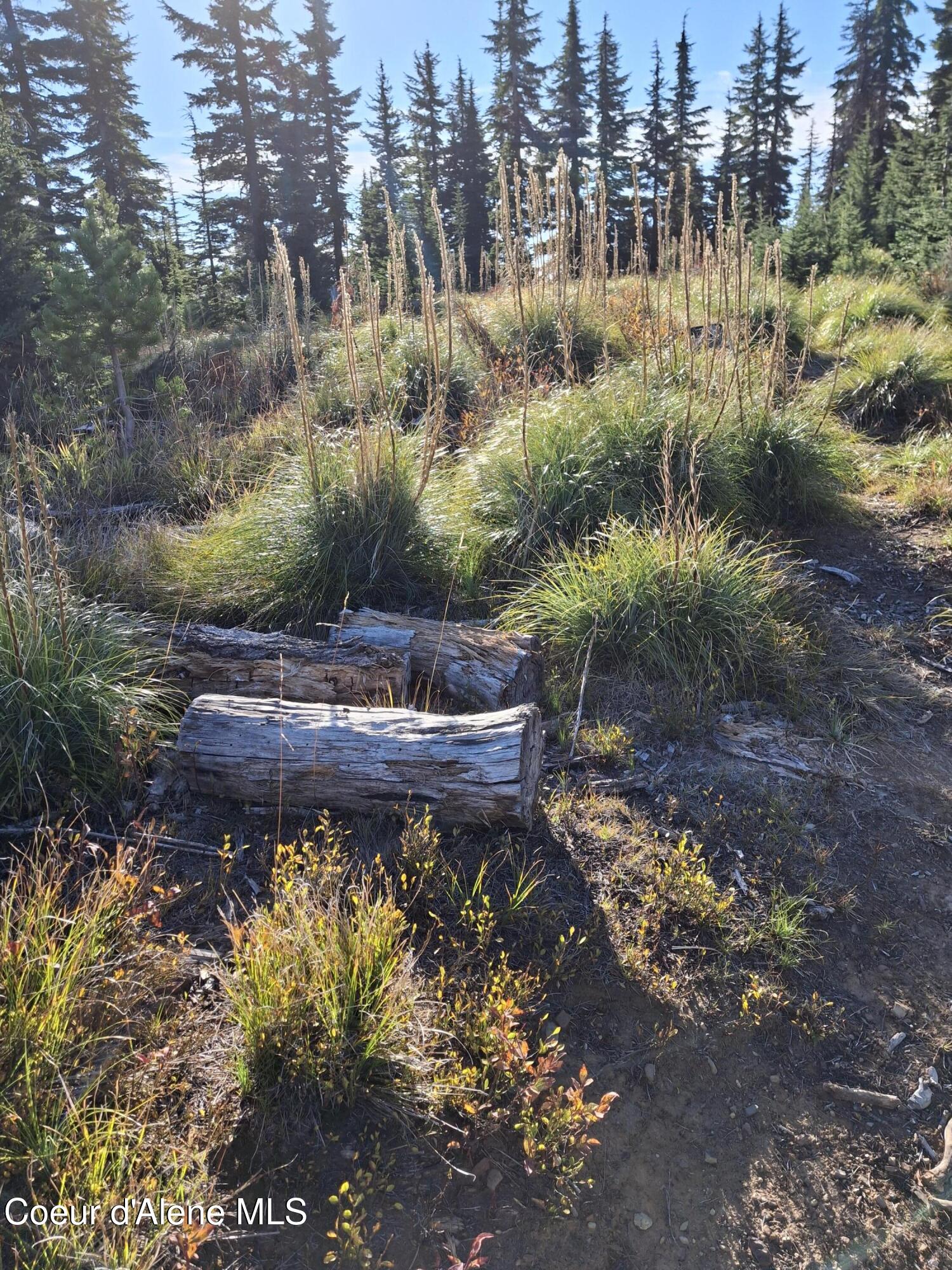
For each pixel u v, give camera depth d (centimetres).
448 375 613
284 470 631
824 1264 220
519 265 668
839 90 3909
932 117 3020
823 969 298
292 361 1148
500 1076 244
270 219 3089
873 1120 255
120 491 745
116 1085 225
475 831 335
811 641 481
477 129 3681
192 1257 195
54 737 347
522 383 779
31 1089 207
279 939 253
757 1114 255
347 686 389
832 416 791
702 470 584
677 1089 259
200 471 725
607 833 345
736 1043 273
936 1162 243
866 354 927
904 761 403
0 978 232
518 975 278
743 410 657
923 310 1165
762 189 3738
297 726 338
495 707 404
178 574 523
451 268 585
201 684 404
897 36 3659
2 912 258
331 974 244
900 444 811
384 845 321
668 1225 226
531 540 546
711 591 465
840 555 607
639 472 589
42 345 978
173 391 1026
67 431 834
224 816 344
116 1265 183
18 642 360
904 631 510
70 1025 232
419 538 538
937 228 1494
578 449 587
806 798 374
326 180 3275
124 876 273
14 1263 182
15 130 2161
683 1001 282
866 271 1539
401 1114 233
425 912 299
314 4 3156
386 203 674
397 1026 239
